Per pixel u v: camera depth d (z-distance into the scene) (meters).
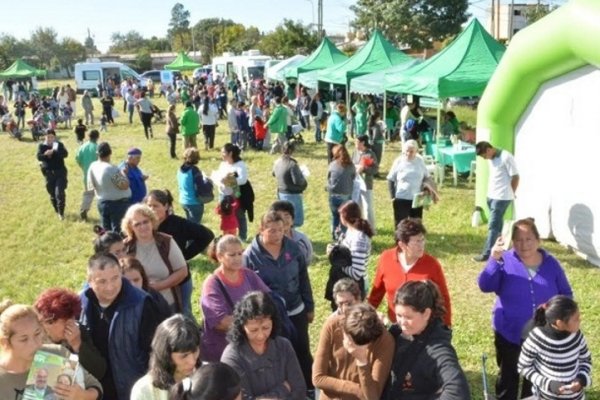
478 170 9.77
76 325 3.42
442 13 49.91
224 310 4.13
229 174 8.45
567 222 8.35
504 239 4.36
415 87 13.52
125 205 8.34
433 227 9.92
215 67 46.31
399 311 3.06
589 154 7.80
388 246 9.00
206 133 18.45
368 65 19.59
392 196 8.67
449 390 2.87
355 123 18.62
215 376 2.28
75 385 2.94
